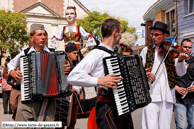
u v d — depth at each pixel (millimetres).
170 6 16891
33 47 3381
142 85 2473
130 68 2434
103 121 2486
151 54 3541
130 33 4438
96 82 2334
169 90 3383
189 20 13227
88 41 5422
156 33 3422
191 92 4031
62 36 5711
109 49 2600
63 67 3074
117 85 2377
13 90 5074
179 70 3434
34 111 3086
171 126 5395
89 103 4656
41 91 2975
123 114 2373
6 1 30844
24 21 24656
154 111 3379
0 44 22938
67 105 3805
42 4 30719
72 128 4074
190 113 4133
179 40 14320
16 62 3338
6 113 7543
